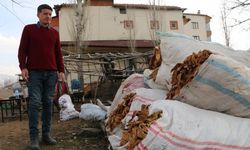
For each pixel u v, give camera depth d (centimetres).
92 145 453
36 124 438
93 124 570
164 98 343
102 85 962
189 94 298
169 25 3719
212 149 258
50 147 449
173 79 315
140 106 345
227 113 300
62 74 477
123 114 377
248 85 282
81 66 1012
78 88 1120
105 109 586
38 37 448
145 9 3550
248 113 294
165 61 353
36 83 444
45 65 448
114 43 2753
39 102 442
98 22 3444
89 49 2638
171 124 266
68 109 673
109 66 955
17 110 904
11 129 596
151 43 2927
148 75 404
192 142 259
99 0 3456
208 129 268
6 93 1616
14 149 446
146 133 265
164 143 257
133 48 2758
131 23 3497
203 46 342
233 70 280
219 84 285
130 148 273
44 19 451
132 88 431
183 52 335
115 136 368
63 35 3009
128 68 962
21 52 446
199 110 292
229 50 353
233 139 266
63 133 522
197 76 289
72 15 2633
